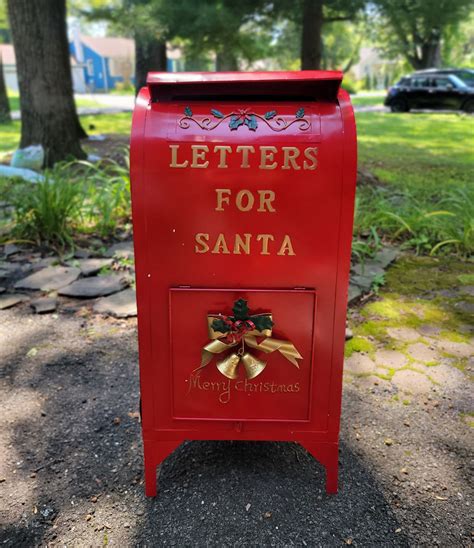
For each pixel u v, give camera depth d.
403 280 4.07
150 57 14.27
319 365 1.90
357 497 2.06
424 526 1.93
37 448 2.31
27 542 1.87
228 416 1.97
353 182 1.69
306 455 2.29
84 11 9.84
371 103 23.83
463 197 5.29
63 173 6.86
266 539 1.88
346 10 8.64
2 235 4.82
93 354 3.06
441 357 3.03
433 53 25.16
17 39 7.31
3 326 3.36
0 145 10.08
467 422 2.49
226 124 1.68
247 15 8.54
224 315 1.83
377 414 2.54
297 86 1.69
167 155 1.69
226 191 1.71
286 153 1.67
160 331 1.87
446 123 14.94
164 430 1.99
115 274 4.10
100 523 1.95
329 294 1.81
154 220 1.74
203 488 2.10
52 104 7.57
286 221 1.74
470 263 4.41
